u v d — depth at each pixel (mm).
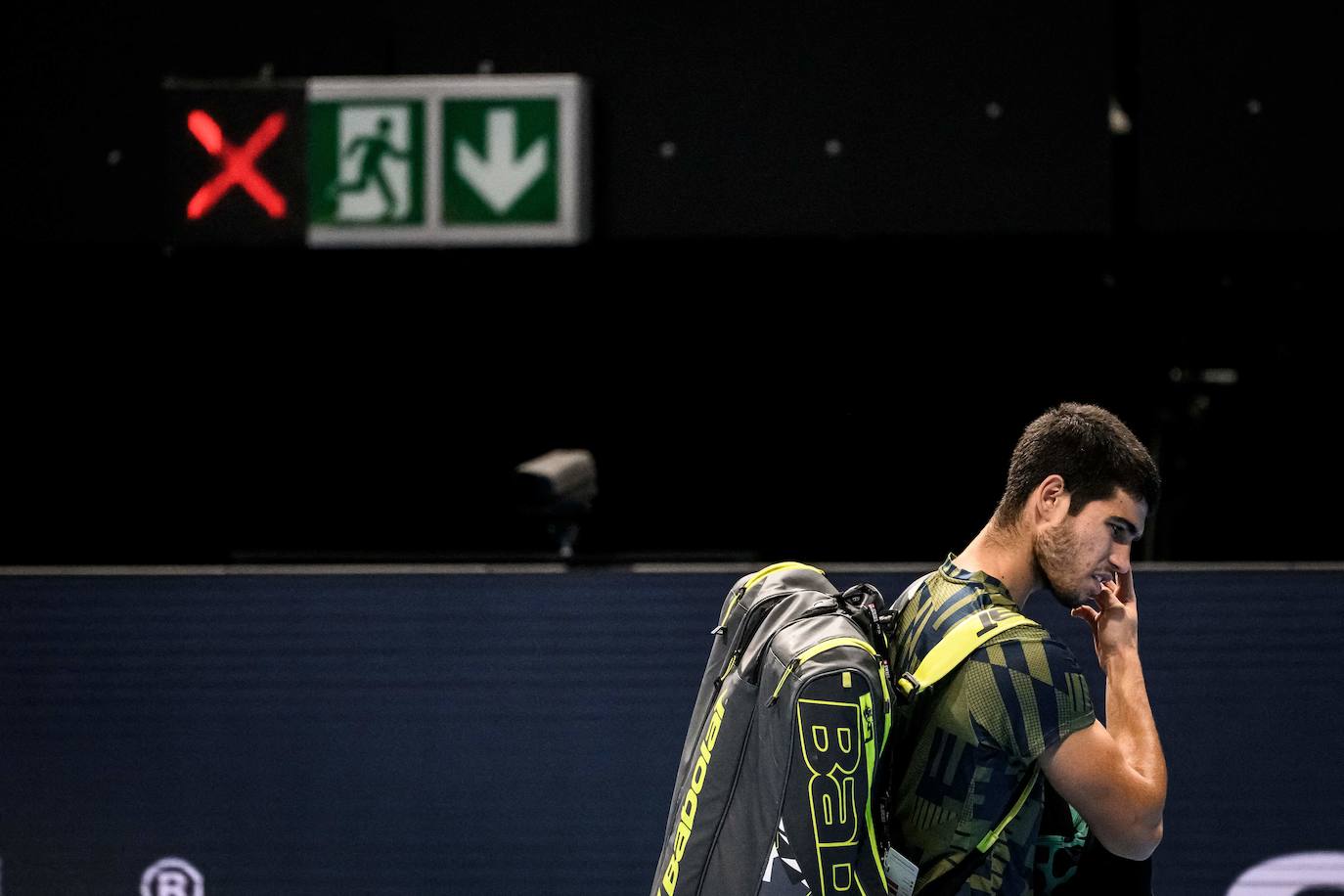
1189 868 11797
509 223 14422
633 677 12023
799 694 7008
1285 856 11734
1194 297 14891
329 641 12172
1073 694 7105
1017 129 14430
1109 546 7434
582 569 12141
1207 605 11703
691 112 14680
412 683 12141
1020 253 14914
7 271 15508
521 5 14680
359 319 15602
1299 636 11648
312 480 15812
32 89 15039
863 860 7090
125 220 15078
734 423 15445
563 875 12117
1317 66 14195
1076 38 14312
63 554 15859
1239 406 14992
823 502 15414
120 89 14969
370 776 12203
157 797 12289
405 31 14797
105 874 12328
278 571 12195
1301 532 15000
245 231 14766
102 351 15656
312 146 14586
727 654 7922
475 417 15672
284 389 15734
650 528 15594
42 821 12328
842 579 11891
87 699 12281
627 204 14828
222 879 12289
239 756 12250
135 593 12234
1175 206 14445
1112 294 14930
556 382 15562
